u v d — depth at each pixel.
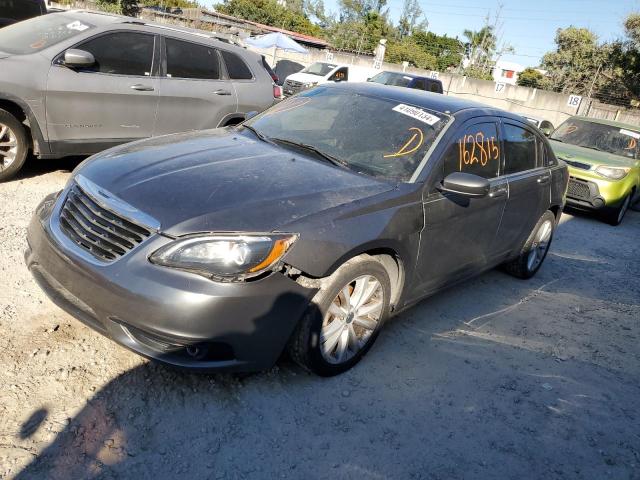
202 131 4.17
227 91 7.07
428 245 3.62
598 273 6.51
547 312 5.00
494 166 4.39
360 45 48.84
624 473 2.97
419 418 3.11
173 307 2.56
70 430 2.55
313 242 2.83
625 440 3.26
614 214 9.31
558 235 8.03
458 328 4.30
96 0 28.02
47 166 6.51
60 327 3.30
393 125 3.91
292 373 3.24
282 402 2.99
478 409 3.30
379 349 3.73
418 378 3.50
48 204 3.28
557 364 4.04
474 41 48.50
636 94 31.52
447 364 3.73
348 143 3.78
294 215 2.86
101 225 2.83
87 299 2.73
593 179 9.16
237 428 2.75
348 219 3.02
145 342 2.71
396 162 3.63
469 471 2.78
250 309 2.68
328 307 3.01
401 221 3.30
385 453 2.79
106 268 2.69
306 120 4.12
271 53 30.30
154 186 2.93
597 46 34.97
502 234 4.65
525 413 3.35
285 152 3.66
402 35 63.09
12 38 5.92
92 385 2.86
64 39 5.78
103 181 3.02
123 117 6.18
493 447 2.99
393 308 3.60
